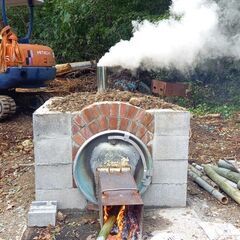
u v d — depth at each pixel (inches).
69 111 151.1
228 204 166.4
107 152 150.1
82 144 150.0
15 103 336.5
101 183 134.8
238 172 186.7
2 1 329.1
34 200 165.8
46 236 138.7
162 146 154.2
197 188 180.4
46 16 544.7
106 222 131.0
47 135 149.7
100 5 432.5
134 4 422.6
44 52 334.0
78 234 139.6
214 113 346.3
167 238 134.8
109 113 149.4
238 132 291.0
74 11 436.8
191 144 257.3
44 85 350.0
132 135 149.6
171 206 159.3
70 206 154.9
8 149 253.6
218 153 240.8
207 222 148.5
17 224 152.5
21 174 201.0
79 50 502.3
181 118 152.9
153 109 155.4
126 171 145.5
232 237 137.9
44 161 151.3
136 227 133.3
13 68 314.5
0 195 178.4
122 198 126.0
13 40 315.6
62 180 153.0
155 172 156.1
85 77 486.3
